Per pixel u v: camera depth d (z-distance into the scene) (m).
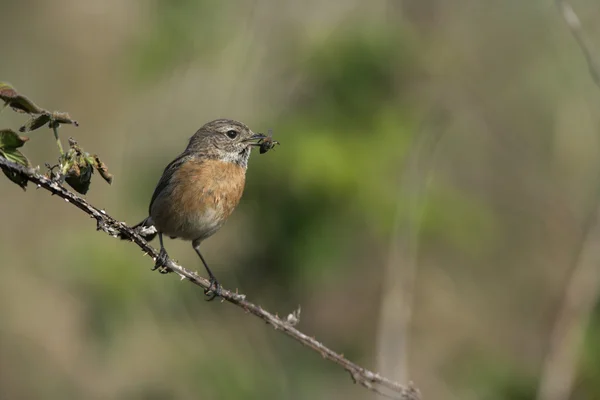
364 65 12.79
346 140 12.23
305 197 11.88
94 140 16.33
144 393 13.19
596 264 11.59
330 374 13.73
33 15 17.52
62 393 13.80
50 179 6.10
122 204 14.01
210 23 14.68
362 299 13.41
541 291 15.24
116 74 16.78
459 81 15.32
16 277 15.06
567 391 10.91
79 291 13.34
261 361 13.54
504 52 16.61
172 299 13.49
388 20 13.71
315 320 13.63
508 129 15.98
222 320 13.68
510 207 15.76
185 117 14.15
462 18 16.52
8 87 5.80
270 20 13.91
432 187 12.85
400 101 13.27
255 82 13.59
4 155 5.96
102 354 13.34
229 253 13.38
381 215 11.86
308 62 12.94
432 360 14.38
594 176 15.81
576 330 11.26
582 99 16.27
